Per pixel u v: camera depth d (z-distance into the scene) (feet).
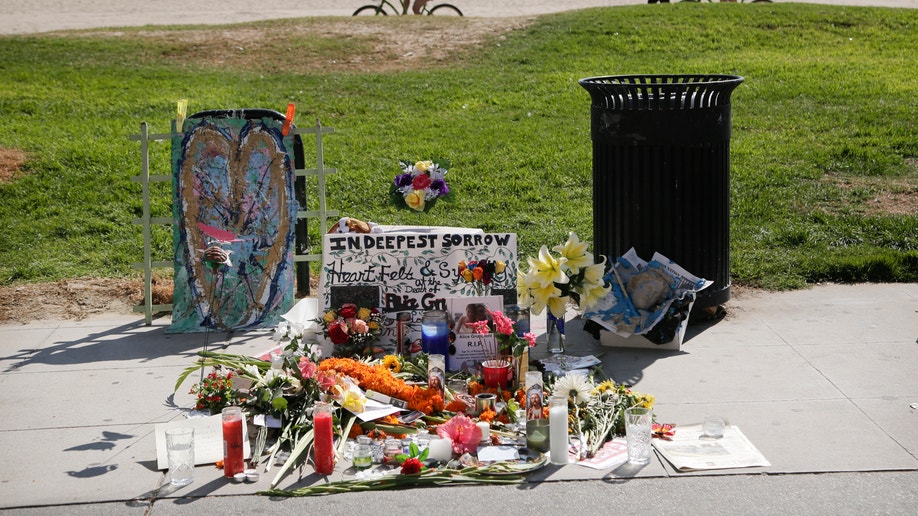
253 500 19.24
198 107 56.70
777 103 56.70
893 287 32.73
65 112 55.77
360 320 26.21
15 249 37.81
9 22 102.27
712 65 65.16
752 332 28.73
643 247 28.63
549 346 26.99
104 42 74.59
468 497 19.19
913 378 24.70
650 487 19.39
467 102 58.90
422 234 27.68
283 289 30.53
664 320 27.22
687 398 23.93
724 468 20.01
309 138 51.31
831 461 20.24
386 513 18.62
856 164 45.52
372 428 22.22
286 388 22.77
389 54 71.92
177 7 116.98
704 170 28.30
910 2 102.42
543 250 25.85
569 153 48.01
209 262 29.22
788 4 84.07
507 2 117.80
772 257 35.17
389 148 49.60
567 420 20.76
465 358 25.93
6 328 30.40
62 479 20.17
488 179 44.96
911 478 19.45
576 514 18.42
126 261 36.58
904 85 59.31
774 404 23.35
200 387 23.86
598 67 65.77
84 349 28.43
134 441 22.04
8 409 23.95
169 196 42.98
